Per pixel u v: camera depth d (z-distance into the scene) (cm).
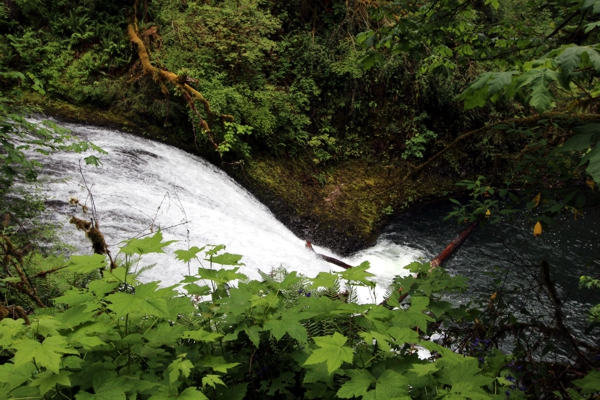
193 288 195
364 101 1261
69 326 150
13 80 998
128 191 805
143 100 1050
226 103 1038
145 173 891
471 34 372
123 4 1175
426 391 151
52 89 1002
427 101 1250
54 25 1099
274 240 877
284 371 187
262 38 1128
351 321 189
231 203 958
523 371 306
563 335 343
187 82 1025
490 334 329
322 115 1248
